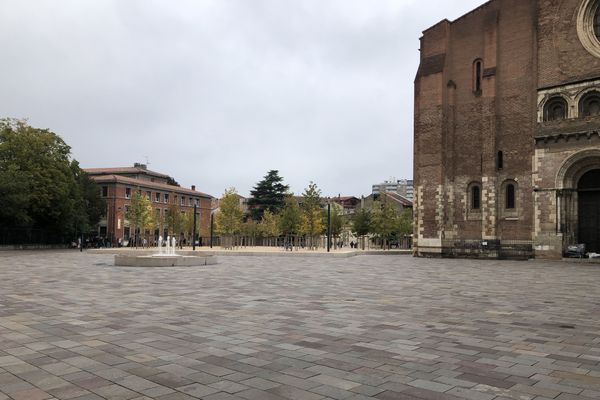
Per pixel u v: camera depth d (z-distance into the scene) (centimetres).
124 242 8344
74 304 1259
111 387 585
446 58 4391
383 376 638
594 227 3588
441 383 610
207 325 981
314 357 732
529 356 745
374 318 1071
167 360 711
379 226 6594
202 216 11038
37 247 6181
